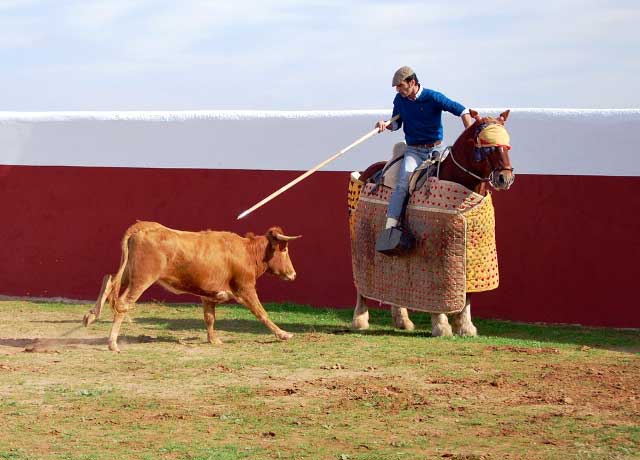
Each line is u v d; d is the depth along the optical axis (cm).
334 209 1312
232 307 1320
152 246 974
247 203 1352
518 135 1220
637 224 1168
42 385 812
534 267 1216
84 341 1039
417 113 1060
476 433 666
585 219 1191
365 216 1117
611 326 1181
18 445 637
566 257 1201
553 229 1206
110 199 1405
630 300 1172
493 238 1059
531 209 1216
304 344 1016
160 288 1380
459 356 947
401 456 614
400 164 1083
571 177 1197
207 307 1027
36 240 1433
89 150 1412
